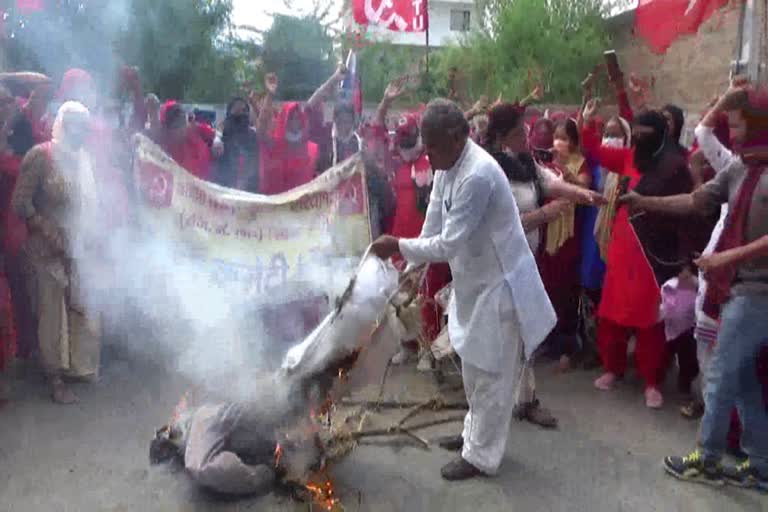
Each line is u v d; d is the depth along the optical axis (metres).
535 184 4.59
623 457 4.25
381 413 4.73
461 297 3.91
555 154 5.77
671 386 5.43
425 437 4.43
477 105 6.30
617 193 5.18
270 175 6.04
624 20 19.41
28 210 4.77
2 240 5.13
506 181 3.77
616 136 5.58
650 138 4.82
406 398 4.95
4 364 4.97
